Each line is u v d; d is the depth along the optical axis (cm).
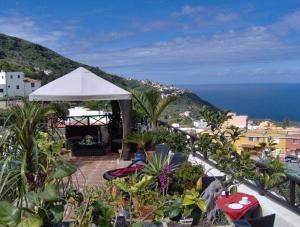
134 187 303
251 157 429
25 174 234
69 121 1095
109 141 1038
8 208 184
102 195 332
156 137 827
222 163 411
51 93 863
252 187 566
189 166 512
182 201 235
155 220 269
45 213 196
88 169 819
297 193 482
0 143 264
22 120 269
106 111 1232
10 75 5844
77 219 242
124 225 316
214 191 381
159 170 449
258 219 410
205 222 368
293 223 443
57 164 246
